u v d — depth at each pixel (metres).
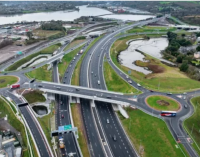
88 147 138.12
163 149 132.62
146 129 150.00
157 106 171.75
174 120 156.00
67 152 131.00
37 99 189.62
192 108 170.00
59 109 178.88
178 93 193.00
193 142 137.12
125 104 174.38
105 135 149.38
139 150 135.12
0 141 134.88
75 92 191.50
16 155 126.19
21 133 147.38
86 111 177.38
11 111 168.50
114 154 132.50
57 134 140.75
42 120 162.62
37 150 129.50
